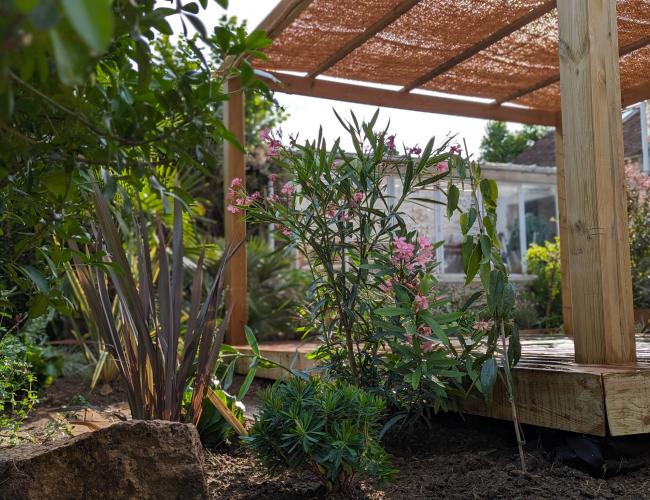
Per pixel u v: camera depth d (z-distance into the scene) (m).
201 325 2.61
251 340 2.76
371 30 4.34
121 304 2.60
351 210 2.61
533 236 10.87
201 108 1.26
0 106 0.71
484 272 2.34
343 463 2.02
